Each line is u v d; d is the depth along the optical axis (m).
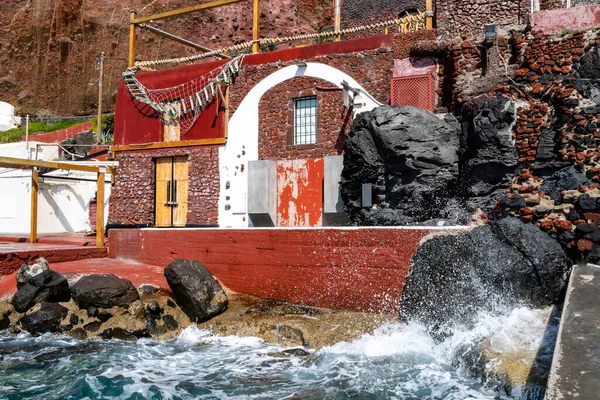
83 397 7.67
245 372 8.68
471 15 15.84
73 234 22.69
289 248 11.73
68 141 30.52
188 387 8.05
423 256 9.99
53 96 38.47
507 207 10.78
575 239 9.62
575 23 12.48
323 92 17.03
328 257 11.16
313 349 9.56
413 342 9.16
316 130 17.19
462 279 9.33
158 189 19.70
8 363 9.18
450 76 15.15
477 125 12.73
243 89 18.33
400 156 13.38
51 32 37.88
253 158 18.02
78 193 25.19
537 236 9.63
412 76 15.42
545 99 12.25
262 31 36.28
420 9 24.20
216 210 18.44
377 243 10.60
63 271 13.14
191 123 19.17
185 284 11.03
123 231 15.04
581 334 6.14
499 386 7.15
